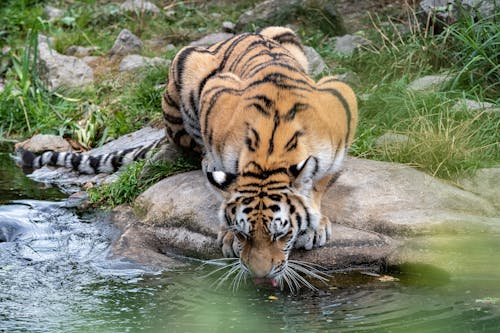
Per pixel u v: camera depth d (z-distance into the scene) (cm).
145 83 1669
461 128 1191
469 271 918
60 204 1229
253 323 823
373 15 1819
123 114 1570
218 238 995
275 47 1130
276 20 1822
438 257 936
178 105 1199
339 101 1002
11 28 2075
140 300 897
